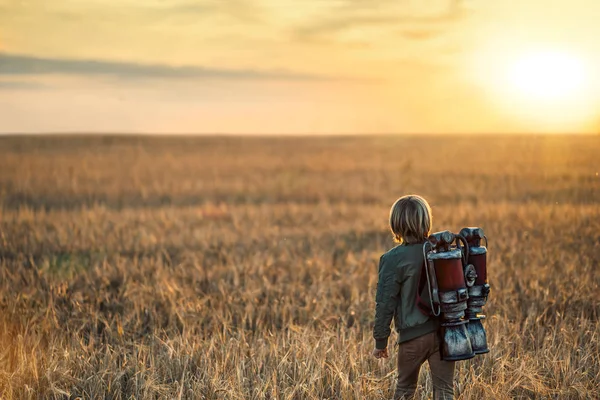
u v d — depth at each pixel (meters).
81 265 11.16
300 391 5.30
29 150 67.19
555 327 6.78
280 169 43.16
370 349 6.31
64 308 8.13
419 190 26.66
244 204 22.33
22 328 7.06
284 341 6.40
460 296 4.20
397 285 4.38
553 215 14.98
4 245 12.52
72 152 65.12
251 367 5.80
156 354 6.37
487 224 14.79
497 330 6.60
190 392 5.32
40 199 23.58
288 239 14.38
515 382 5.35
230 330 7.05
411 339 4.38
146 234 14.17
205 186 29.97
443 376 4.41
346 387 5.21
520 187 24.94
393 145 81.56
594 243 11.67
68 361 5.89
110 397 5.38
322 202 22.00
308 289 9.22
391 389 5.41
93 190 26.97
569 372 5.50
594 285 8.53
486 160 45.91
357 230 15.38
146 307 8.20
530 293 8.37
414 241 4.43
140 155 61.62
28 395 5.20
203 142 88.69
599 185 20.67
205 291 9.32
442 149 66.50
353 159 54.38
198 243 13.55
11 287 9.16
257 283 9.62
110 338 7.10
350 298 8.65
